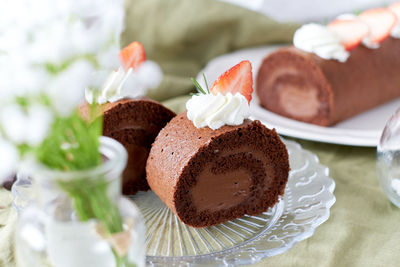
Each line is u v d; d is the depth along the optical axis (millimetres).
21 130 382
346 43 771
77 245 453
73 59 403
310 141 699
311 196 595
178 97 766
